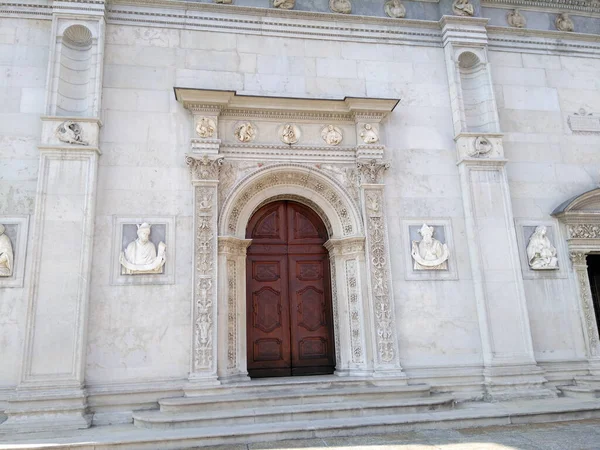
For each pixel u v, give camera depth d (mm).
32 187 10281
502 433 8352
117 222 10430
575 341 11758
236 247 11055
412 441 7914
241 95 11195
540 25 13852
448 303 11375
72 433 8531
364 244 11328
